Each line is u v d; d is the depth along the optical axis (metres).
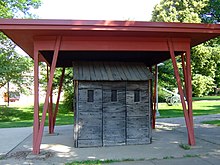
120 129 7.29
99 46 6.59
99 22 5.91
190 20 22.05
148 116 7.46
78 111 7.15
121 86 7.38
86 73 7.43
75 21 5.86
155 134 9.08
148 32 6.22
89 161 5.55
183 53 7.82
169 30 6.16
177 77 6.86
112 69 7.84
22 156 6.16
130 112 7.38
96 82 7.25
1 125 13.63
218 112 17.36
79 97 7.18
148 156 5.95
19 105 26.33
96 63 8.30
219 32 6.32
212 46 24.94
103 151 6.53
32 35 6.39
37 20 5.76
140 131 7.39
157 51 7.48
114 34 6.39
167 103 24.14
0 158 6.01
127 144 7.29
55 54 6.42
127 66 8.16
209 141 7.59
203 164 5.25
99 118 7.21
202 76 26.47
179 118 14.65
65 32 6.14
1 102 29.42
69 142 7.91
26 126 13.07
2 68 16.73
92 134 7.16
